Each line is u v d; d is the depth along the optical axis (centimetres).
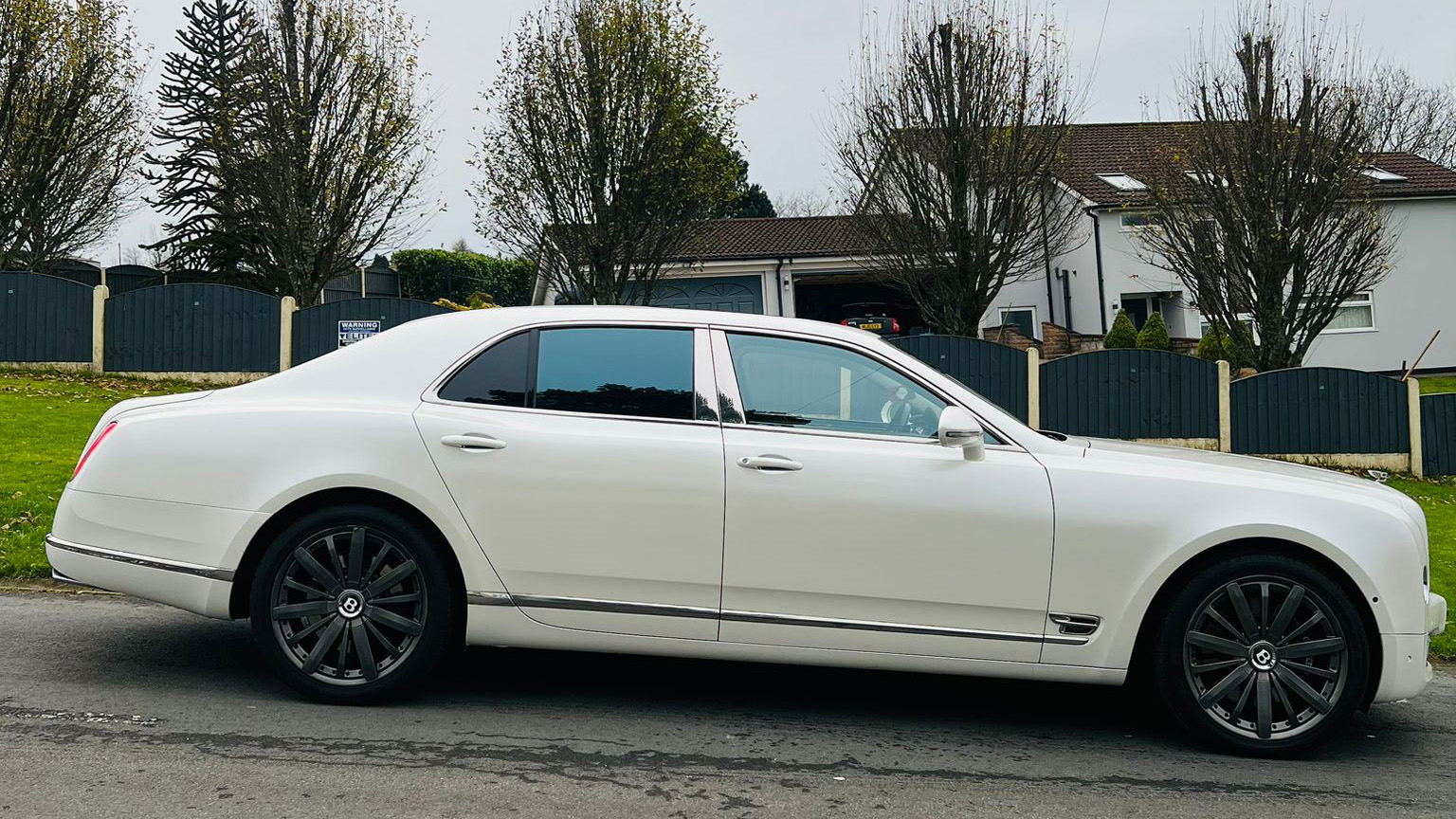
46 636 532
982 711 485
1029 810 366
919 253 1853
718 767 393
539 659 534
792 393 451
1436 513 1210
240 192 2147
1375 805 385
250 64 1914
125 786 352
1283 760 432
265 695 452
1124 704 504
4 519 736
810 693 500
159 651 514
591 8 1659
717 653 438
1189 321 2511
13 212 2069
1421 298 2489
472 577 434
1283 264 1631
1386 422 1591
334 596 435
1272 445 1592
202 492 436
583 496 433
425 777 369
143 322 1644
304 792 352
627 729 432
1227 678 431
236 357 1653
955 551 429
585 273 1739
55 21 2059
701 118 1692
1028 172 1808
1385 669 430
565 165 1650
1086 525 429
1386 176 2577
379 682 436
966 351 1606
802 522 430
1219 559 434
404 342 461
